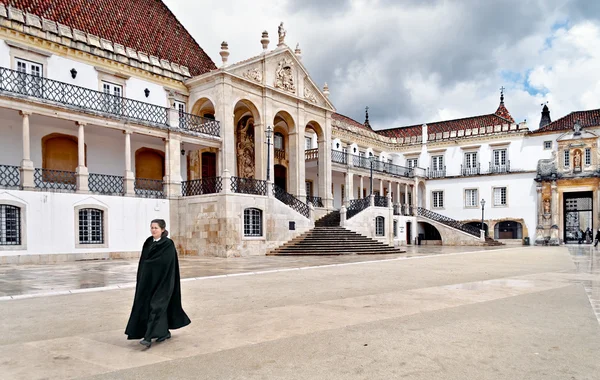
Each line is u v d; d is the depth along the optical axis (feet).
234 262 59.06
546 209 131.75
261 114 90.94
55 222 61.98
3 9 63.82
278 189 84.89
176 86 87.51
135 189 79.46
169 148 77.05
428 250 93.25
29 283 37.06
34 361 15.94
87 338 19.13
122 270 48.55
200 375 14.37
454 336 18.93
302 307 25.67
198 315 23.65
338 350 16.97
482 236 122.42
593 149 127.03
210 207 72.38
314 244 78.54
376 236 101.71
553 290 32.12
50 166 70.69
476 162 145.69
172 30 99.30
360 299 28.32
